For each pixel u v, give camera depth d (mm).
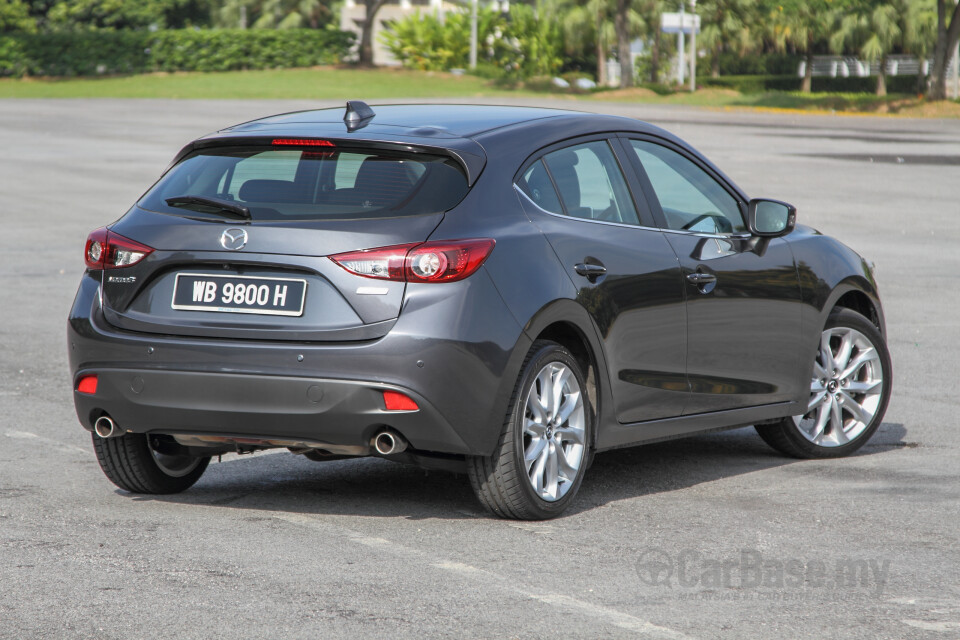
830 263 12719
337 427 9359
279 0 161375
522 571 8789
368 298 9312
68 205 36719
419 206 9570
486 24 136500
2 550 9148
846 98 105625
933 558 9234
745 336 11703
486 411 9516
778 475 11945
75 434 13273
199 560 8945
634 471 12109
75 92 110625
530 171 10273
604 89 119500
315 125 10344
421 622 7695
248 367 9430
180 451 10727
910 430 13945
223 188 10000
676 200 11508
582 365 10523
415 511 10453
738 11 136250
